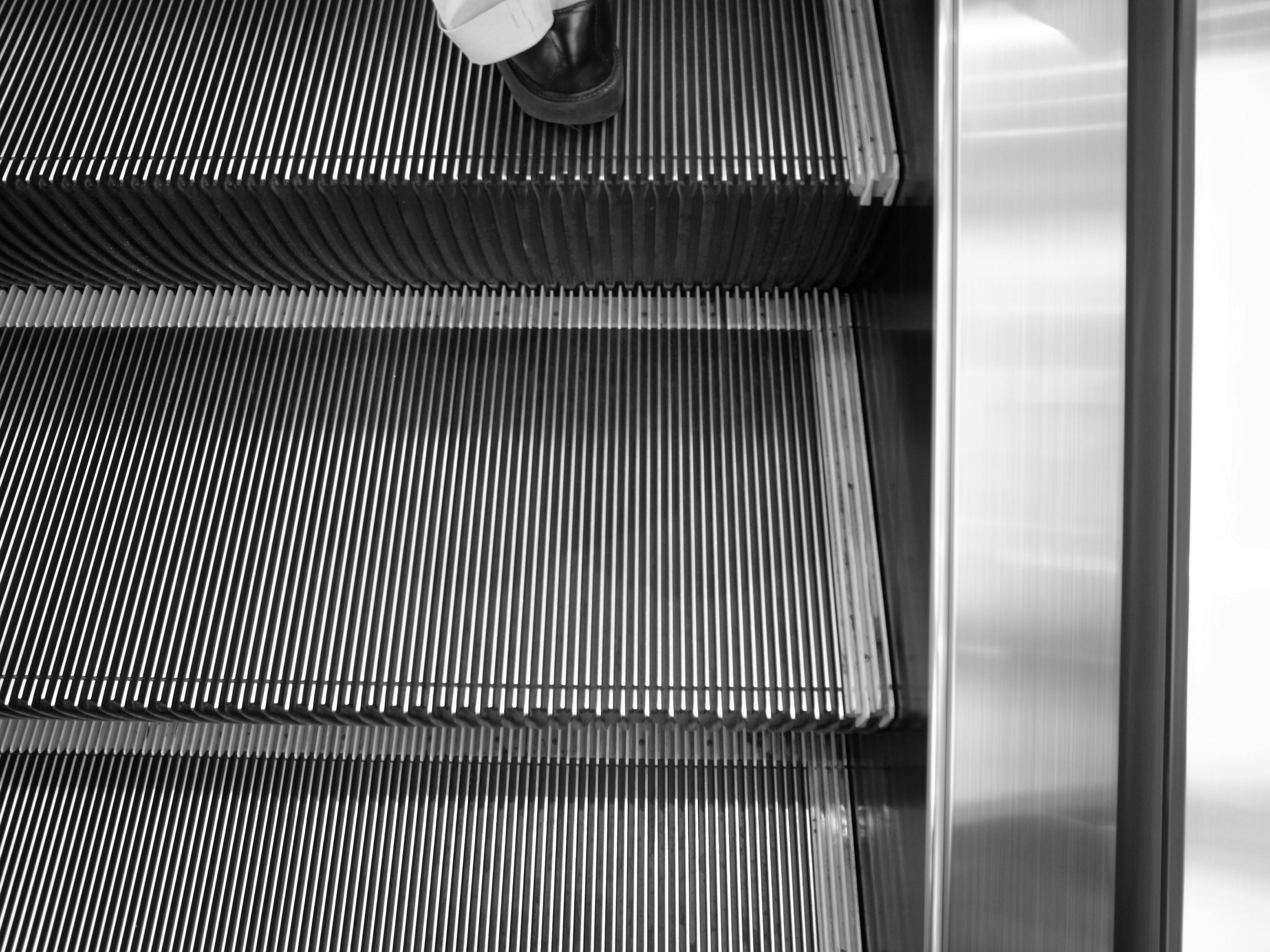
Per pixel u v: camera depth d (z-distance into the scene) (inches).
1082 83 42.2
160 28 63.7
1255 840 35.5
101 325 70.7
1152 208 40.4
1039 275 41.9
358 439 66.3
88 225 62.1
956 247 42.8
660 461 64.6
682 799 67.4
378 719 60.0
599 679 58.6
